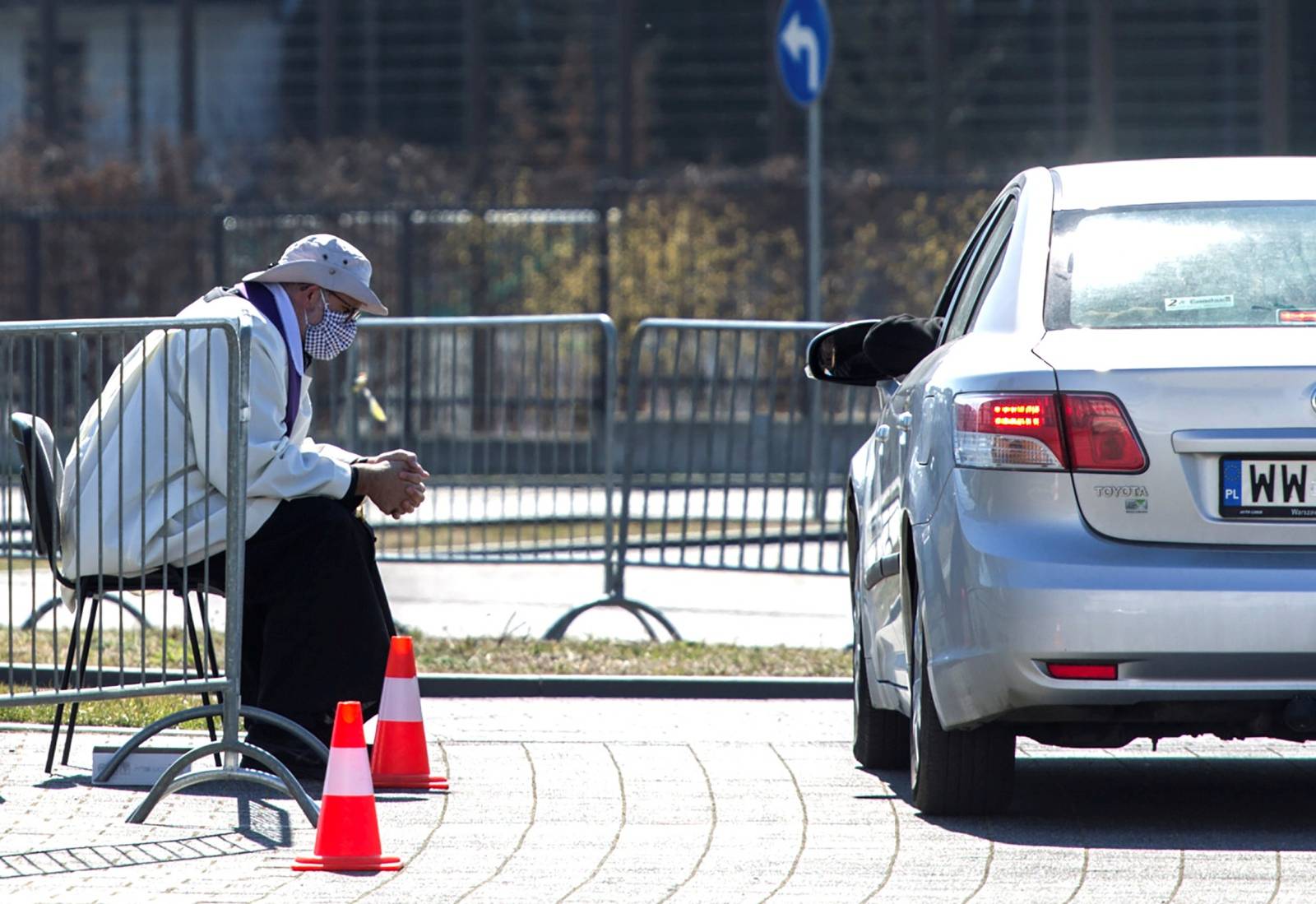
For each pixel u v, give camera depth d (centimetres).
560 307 6147
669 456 3391
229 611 1934
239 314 2127
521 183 7188
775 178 6481
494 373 3525
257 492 2091
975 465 1745
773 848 1755
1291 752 2302
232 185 7744
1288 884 1598
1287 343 1727
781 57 4484
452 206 6122
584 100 8812
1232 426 1694
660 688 2752
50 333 1917
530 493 3494
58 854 1727
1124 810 1930
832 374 2238
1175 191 1942
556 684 2755
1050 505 1708
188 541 2055
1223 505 1691
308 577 2100
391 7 8912
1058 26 8650
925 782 1867
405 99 8912
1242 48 8594
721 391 3406
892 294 6219
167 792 1894
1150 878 1627
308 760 2097
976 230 2177
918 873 1653
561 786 2061
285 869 1673
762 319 6203
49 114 8706
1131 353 1728
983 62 8669
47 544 1970
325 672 2092
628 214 6203
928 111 8612
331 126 8869
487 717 2541
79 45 9338
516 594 4119
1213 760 2248
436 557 3459
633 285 6178
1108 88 8525
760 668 2858
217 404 2080
